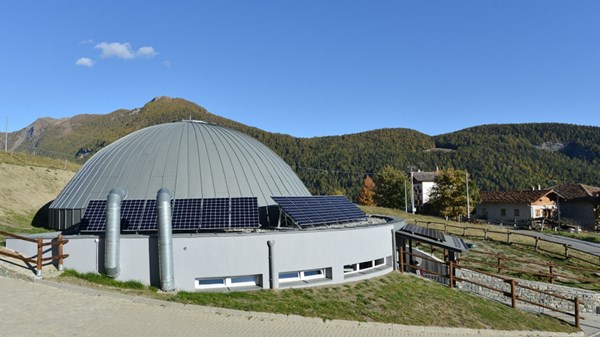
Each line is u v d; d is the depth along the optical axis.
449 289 19.97
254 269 16.28
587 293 22.56
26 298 12.73
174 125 23.94
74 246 15.85
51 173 45.97
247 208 18.05
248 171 21.38
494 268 26.97
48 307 12.26
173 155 20.83
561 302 22.72
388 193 74.88
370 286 17.94
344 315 14.73
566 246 30.62
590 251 33.38
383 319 15.00
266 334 12.17
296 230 17.45
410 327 14.73
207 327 12.16
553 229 50.88
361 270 19.34
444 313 16.72
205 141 22.11
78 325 11.24
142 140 22.34
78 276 15.26
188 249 15.79
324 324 13.74
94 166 21.69
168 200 15.35
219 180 20.27
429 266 25.31
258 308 14.15
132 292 14.49
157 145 21.58
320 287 17.16
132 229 16.86
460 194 62.09
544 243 36.28
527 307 21.92
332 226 19.95
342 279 17.95
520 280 24.05
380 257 19.81
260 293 15.83
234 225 17.19
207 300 14.39
